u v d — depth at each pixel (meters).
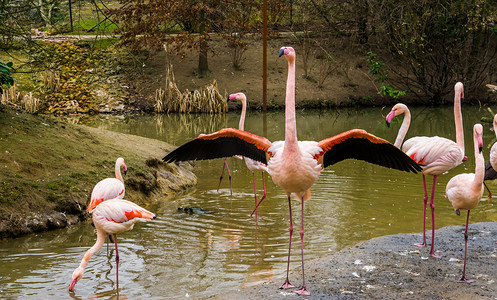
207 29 21.02
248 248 6.24
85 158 8.28
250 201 8.39
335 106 20.88
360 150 4.88
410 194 8.67
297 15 25.83
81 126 9.61
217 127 15.85
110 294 4.97
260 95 20.53
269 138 13.83
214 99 19.12
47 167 7.66
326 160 4.89
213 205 8.16
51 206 7.09
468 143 13.22
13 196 6.91
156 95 19.23
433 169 5.91
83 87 19.64
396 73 21.64
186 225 7.15
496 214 7.55
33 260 5.84
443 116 18.66
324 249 6.19
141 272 5.53
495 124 7.41
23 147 7.77
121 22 24.11
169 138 13.72
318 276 5.18
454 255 5.76
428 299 4.61
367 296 4.68
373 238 6.38
